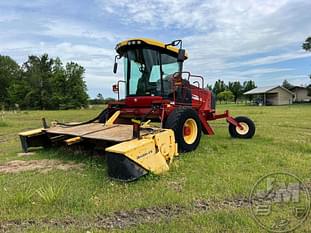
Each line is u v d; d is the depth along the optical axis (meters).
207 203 3.17
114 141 4.29
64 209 2.99
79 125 6.07
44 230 2.58
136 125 4.09
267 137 8.06
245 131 8.09
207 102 7.80
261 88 51.94
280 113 20.92
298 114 19.50
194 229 2.57
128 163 3.68
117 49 6.60
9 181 3.99
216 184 3.74
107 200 3.23
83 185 3.76
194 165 4.76
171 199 3.25
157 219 2.79
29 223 2.74
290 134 8.81
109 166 3.80
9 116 22.53
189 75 6.96
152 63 6.28
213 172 4.33
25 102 55.81
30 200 3.20
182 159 5.13
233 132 8.21
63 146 6.19
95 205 3.09
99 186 3.68
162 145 4.30
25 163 5.14
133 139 4.08
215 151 5.94
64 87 56.59
